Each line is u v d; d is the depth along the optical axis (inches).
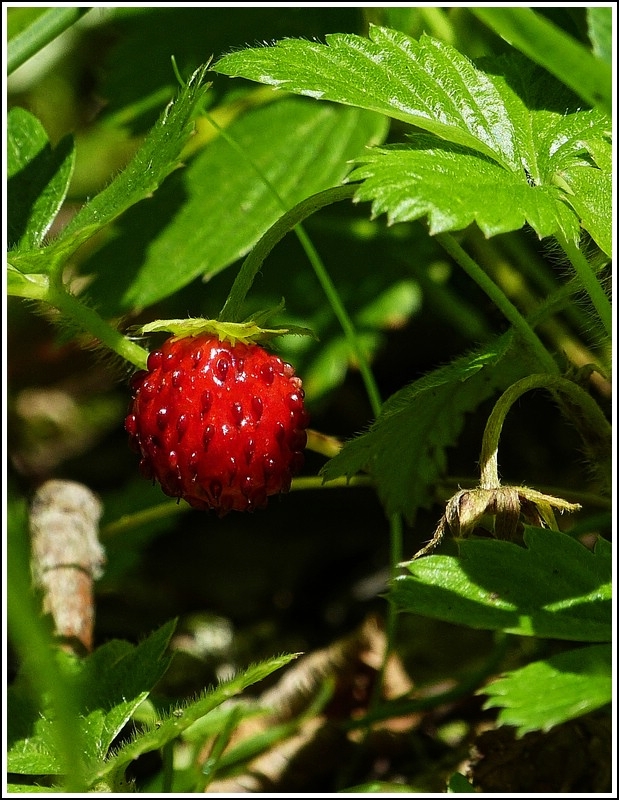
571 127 7.6
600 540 7.3
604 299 7.5
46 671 6.5
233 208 9.0
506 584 7.3
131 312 8.9
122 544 9.2
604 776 7.8
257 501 7.6
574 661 7.0
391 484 8.3
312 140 9.1
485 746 8.0
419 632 9.2
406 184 7.2
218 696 7.3
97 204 7.7
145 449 7.6
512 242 9.2
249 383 7.6
